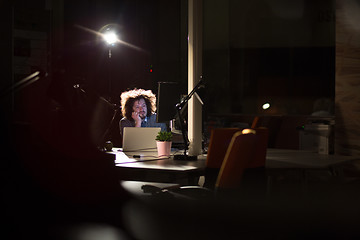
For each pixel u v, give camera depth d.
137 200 3.79
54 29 7.12
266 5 13.31
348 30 6.00
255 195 2.94
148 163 3.45
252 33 13.30
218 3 12.43
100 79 6.95
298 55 14.18
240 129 3.05
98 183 2.48
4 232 2.39
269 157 3.87
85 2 8.38
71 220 2.43
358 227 3.69
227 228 3.29
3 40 6.06
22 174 2.40
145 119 4.80
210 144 3.06
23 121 2.51
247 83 13.50
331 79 14.46
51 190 2.41
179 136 4.69
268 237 3.21
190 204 3.79
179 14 10.79
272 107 13.26
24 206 2.41
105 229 2.49
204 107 4.19
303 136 5.48
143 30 10.17
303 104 14.33
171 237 2.96
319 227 3.62
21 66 6.22
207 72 12.39
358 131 5.91
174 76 10.82
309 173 5.40
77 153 2.44
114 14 9.30
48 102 2.59
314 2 13.54
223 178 2.68
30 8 6.36
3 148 2.40
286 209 4.05
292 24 13.63
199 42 4.09
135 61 9.74
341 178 3.88
